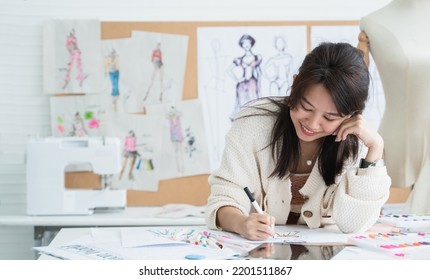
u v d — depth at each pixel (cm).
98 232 132
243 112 149
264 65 277
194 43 274
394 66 207
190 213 239
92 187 267
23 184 271
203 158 274
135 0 275
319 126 127
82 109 271
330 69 120
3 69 270
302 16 281
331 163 142
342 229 139
